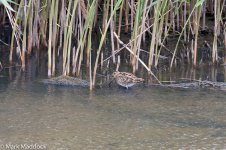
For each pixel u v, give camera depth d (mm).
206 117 11625
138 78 13883
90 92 13305
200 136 10508
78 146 9820
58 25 15578
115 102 12523
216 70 15703
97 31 18922
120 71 15125
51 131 10523
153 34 14906
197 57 17000
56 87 13609
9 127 10664
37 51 16859
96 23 18938
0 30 18844
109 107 12148
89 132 10539
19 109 11766
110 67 15547
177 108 12188
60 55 16562
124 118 11430
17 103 12188
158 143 10070
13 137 10164
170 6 17703
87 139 10172
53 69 14492
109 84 13945
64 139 10141
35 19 16609
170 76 14930
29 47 16297
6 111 11602
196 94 13312
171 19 18016
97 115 11570
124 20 19344
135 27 14547
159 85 14055
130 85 13734
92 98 12797
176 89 13727
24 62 15328
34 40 16797
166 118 11500
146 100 12742
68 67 14391
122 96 13031
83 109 11930
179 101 12703
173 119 11461
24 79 14219
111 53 17047
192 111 12000
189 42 18266
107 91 13422
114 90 13531
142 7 14664
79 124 10961
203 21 18906
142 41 17891
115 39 17781
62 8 16500
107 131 10633
